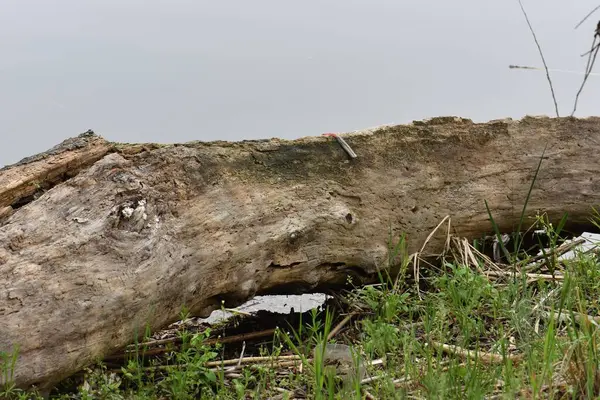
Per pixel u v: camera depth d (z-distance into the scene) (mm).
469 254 5008
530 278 4719
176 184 4012
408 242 4973
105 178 3811
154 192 3893
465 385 3002
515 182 5430
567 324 3406
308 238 4465
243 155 4391
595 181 5664
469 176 5266
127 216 3684
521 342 3523
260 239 4242
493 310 4012
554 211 5574
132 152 4105
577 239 5523
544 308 4094
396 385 3248
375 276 4891
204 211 4047
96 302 3396
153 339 4578
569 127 5680
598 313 3816
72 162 4020
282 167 4531
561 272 4863
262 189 4359
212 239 4020
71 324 3299
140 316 3604
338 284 4820
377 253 4785
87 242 3500
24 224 3463
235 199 4211
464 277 4406
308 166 4633
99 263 3484
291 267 4422
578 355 2949
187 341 4199
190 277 3881
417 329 4098
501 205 5355
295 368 3795
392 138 5027
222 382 3471
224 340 4238
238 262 4133
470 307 3889
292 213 4422
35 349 3178
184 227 3914
